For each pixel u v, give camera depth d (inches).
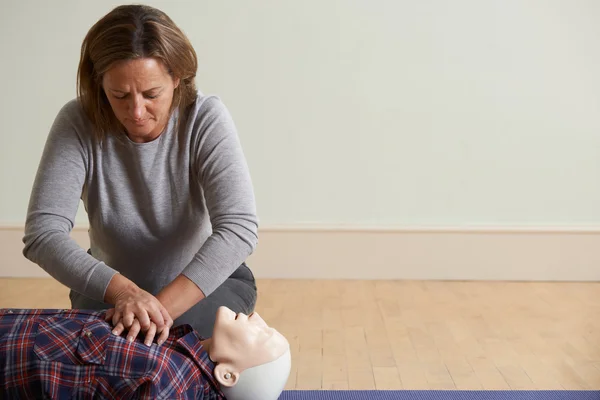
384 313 135.4
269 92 161.6
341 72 160.7
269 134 162.7
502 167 161.5
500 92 160.1
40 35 161.9
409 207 163.3
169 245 70.9
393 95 160.9
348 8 159.6
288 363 62.1
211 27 160.9
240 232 65.8
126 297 60.9
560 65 159.0
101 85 63.6
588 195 161.3
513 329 125.3
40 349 55.8
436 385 97.9
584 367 105.7
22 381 55.4
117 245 70.7
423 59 159.9
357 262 163.8
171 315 62.4
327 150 162.6
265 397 60.4
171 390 56.0
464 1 158.9
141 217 69.6
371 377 101.0
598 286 157.8
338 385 97.7
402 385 97.8
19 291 151.3
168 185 68.8
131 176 68.2
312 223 163.6
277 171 163.5
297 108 161.8
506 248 162.6
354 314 134.6
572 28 158.2
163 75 61.2
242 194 67.0
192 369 58.7
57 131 67.5
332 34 160.1
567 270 162.4
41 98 163.5
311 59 160.7
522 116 160.2
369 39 159.9
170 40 60.9
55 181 66.5
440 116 160.9
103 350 56.3
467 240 162.6
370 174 162.7
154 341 59.8
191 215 70.4
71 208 67.0
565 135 160.4
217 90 162.1
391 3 159.3
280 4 159.9
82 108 67.1
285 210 164.2
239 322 60.6
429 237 162.7
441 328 125.8
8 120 164.1
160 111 62.6
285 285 157.6
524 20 158.6
